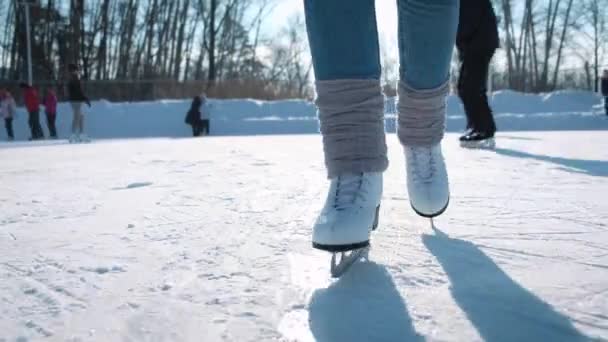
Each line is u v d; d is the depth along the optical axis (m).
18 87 15.94
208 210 1.39
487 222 1.19
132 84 15.80
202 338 0.59
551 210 1.31
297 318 0.65
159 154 3.57
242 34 23.38
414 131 1.14
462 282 0.77
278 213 1.32
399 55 1.12
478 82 3.46
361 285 0.77
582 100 13.00
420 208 1.14
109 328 0.62
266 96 15.87
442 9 1.03
